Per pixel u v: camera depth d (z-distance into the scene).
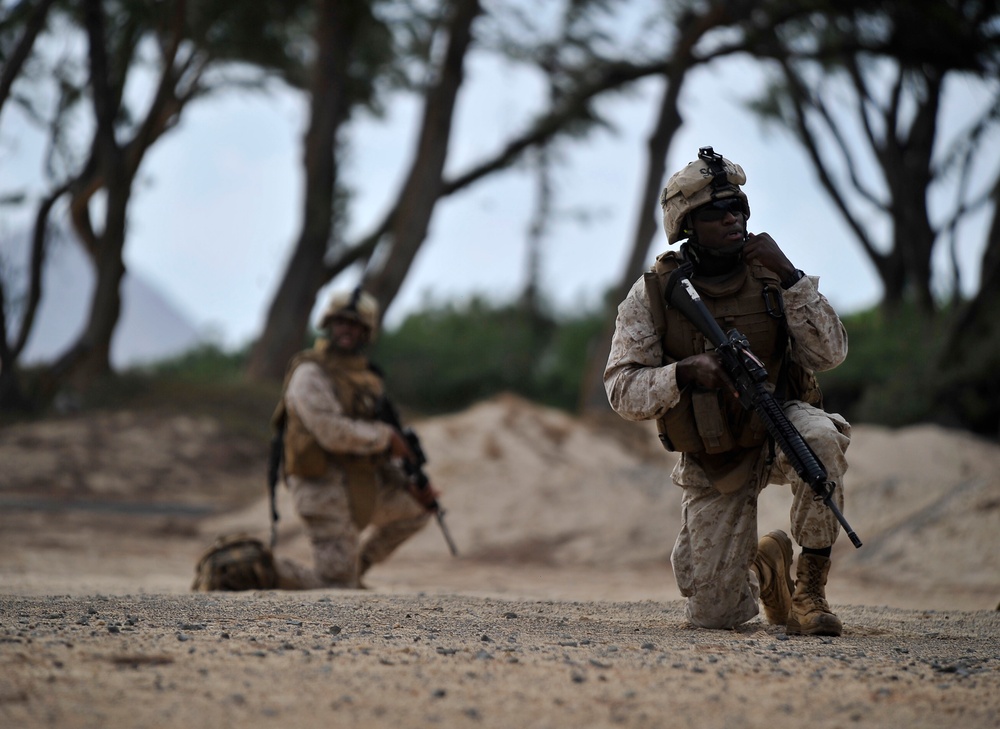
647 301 12.08
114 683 7.68
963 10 64.31
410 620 12.05
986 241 58.97
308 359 20.70
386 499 21.47
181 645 9.19
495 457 43.66
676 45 68.94
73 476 54.59
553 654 9.40
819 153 74.25
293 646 9.30
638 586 26.42
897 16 64.06
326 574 20.05
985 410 57.16
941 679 8.66
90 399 65.75
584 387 69.62
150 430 61.88
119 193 63.69
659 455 47.72
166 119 66.88
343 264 79.25
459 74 69.62
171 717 6.93
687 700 7.73
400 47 76.31
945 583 26.09
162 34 65.81
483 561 34.09
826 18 65.75
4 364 62.94
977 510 29.38
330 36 73.62
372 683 7.96
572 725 7.04
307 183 75.38
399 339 104.75
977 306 59.03
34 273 62.81
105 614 11.59
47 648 8.68
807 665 9.18
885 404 59.78
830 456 11.41
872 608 16.23
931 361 60.16
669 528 35.59
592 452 46.06
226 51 68.75
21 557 29.66
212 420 64.12
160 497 53.16
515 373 99.31
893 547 28.94
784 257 11.78
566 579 28.89
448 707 7.37
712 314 11.74
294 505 20.47
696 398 11.68
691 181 11.73
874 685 8.36
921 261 70.12
